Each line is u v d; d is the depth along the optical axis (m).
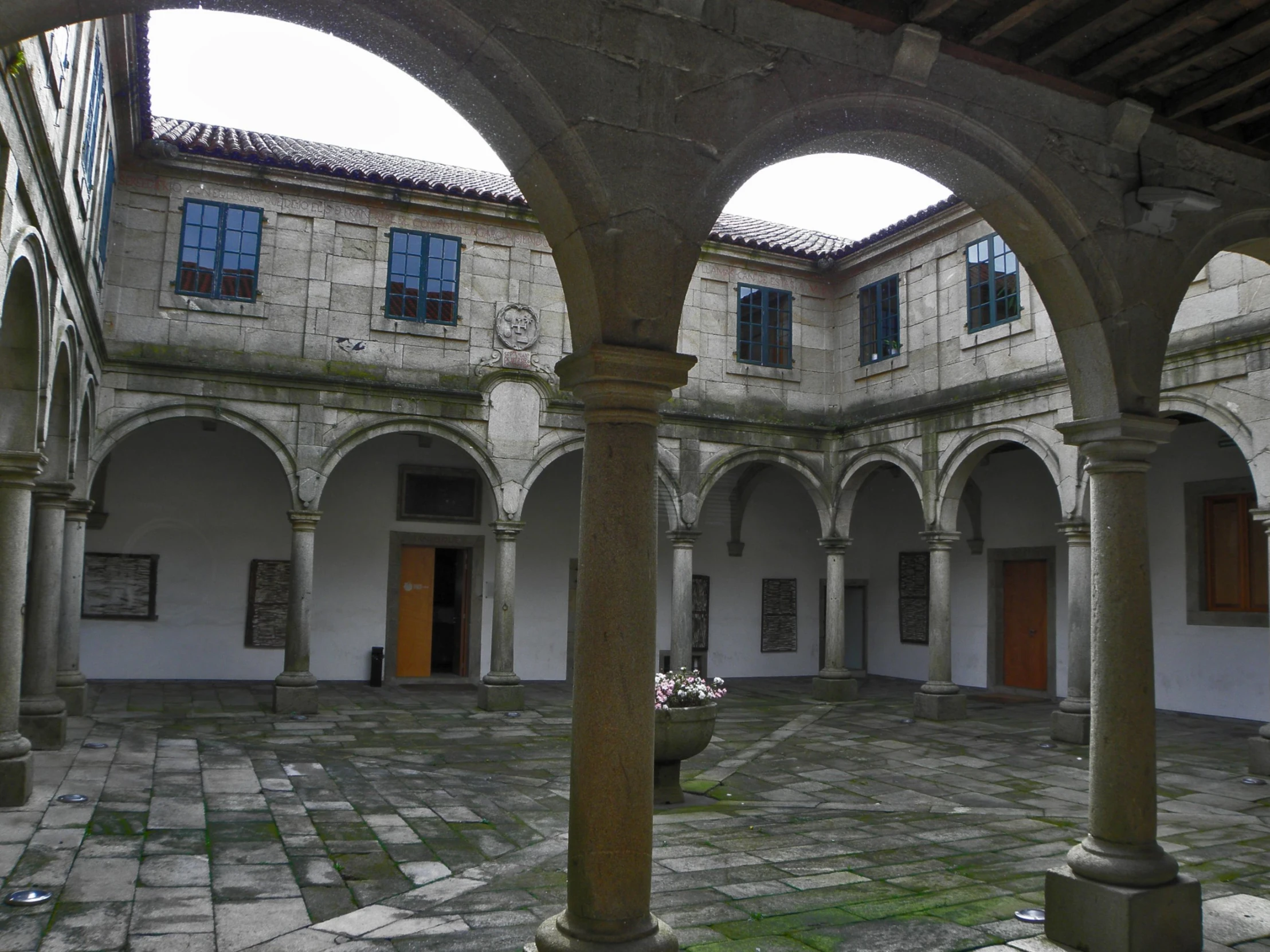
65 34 7.70
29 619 10.46
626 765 3.96
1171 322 5.62
